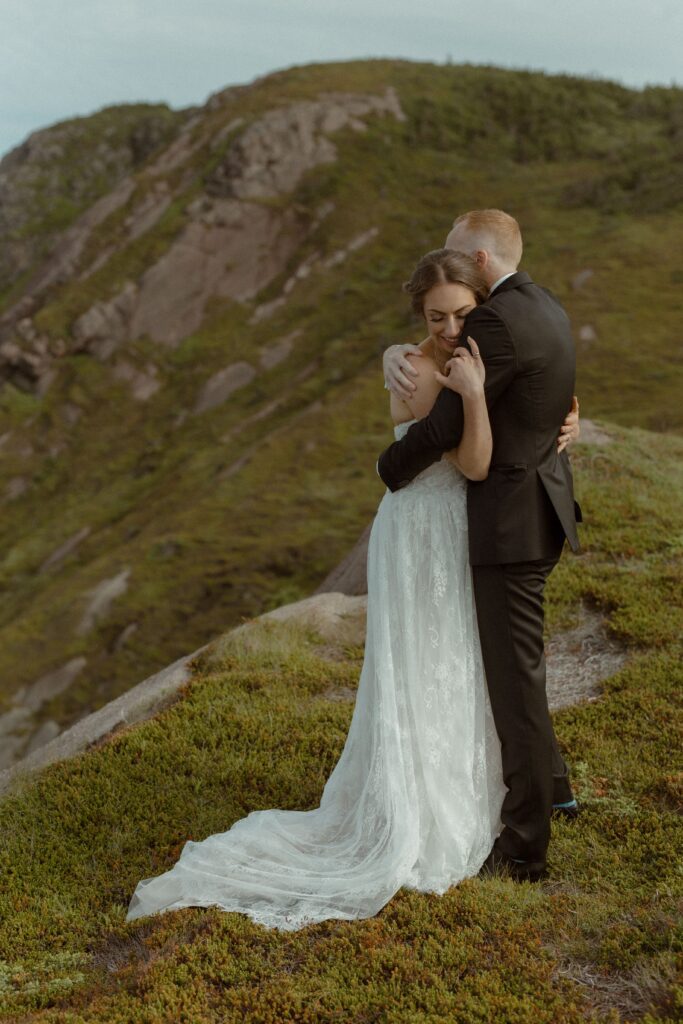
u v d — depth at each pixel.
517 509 3.67
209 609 24.78
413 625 3.84
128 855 4.44
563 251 42.50
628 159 53.94
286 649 6.82
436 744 3.80
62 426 48.31
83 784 5.10
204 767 5.12
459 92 65.69
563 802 4.28
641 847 3.97
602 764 4.75
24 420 49.47
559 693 5.87
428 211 54.41
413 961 3.30
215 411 45.19
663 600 6.71
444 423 3.57
